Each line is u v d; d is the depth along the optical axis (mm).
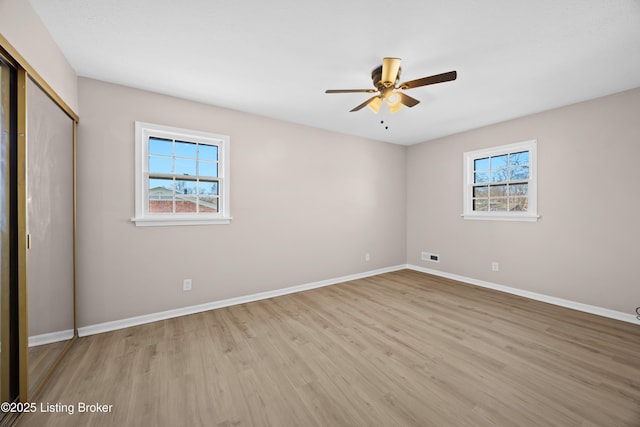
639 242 2629
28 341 1607
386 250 4805
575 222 3033
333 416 1471
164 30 1822
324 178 4020
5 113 1446
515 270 3562
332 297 3482
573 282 3047
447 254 4418
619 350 2135
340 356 2070
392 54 2102
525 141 3428
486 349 2162
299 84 2602
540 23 1739
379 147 4680
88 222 2424
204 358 2043
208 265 3045
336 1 1562
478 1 1559
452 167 4324
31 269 1687
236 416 1474
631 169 2668
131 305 2623
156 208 2809
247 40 1938
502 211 3742
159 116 2762
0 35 1293
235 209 3225
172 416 1472
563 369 1888
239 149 3252
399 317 2816
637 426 1387
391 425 1402
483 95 2824
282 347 2207
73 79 2299
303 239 3811
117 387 1708
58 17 1682
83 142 2406
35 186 1742
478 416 1462
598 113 2861
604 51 2039
